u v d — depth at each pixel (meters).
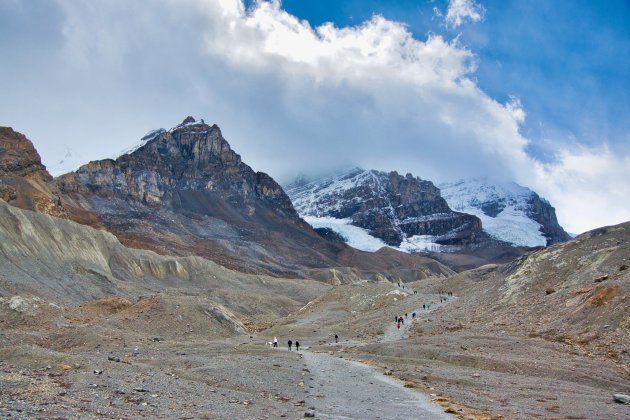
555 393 39.28
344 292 144.00
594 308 64.88
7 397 25.25
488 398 37.03
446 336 71.38
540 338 64.19
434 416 29.95
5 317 74.75
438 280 170.38
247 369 46.59
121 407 25.97
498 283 106.38
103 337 70.19
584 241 97.12
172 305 96.50
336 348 75.06
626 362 50.19
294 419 27.03
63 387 29.48
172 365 49.44
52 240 153.12
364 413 30.50
